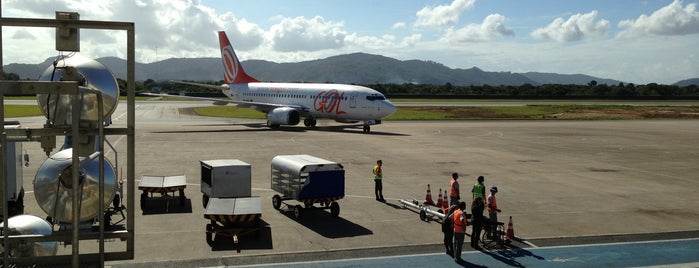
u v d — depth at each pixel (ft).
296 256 58.85
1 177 27.94
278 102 234.17
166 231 67.41
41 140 30.60
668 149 162.20
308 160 78.84
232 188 77.51
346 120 207.10
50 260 29.73
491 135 198.39
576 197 92.53
